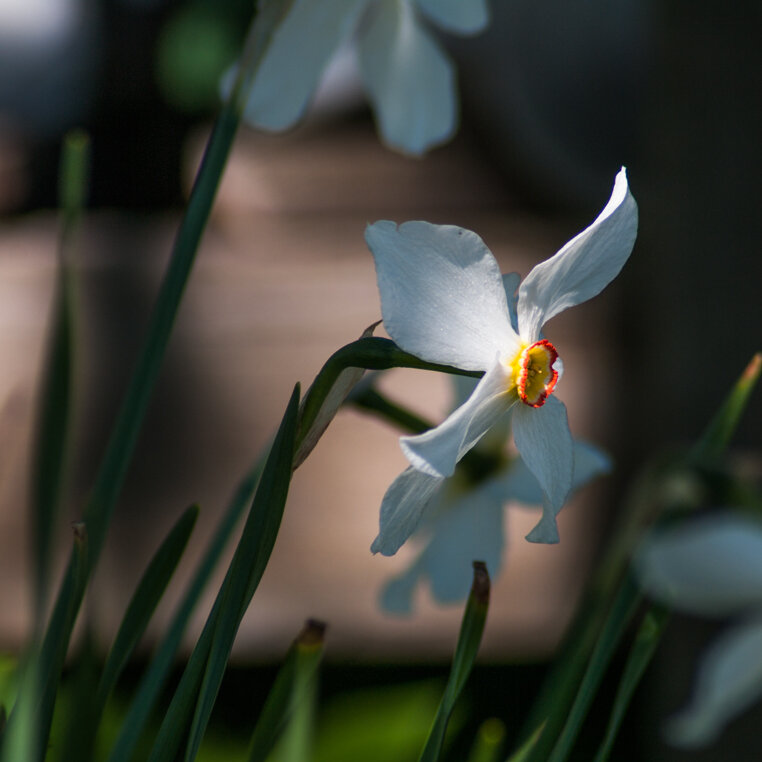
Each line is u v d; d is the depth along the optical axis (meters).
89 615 0.69
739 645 0.71
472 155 2.82
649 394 1.47
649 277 1.47
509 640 1.56
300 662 0.69
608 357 2.01
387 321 0.66
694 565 0.70
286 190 2.61
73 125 3.03
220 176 0.72
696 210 1.34
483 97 2.82
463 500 0.79
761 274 1.32
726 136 1.31
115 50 3.08
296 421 0.66
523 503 0.78
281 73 0.77
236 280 2.21
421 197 2.64
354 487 1.76
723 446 0.71
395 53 0.81
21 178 2.90
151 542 1.60
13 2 3.06
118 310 2.09
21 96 3.01
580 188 2.69
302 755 0.74
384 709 1.23
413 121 0.82
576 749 1.57
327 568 1.62
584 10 2.72
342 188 2.63
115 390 1.89
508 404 0.68
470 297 0.67
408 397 1.84
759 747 1.20
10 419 0.79
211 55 3.12
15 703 0.69
